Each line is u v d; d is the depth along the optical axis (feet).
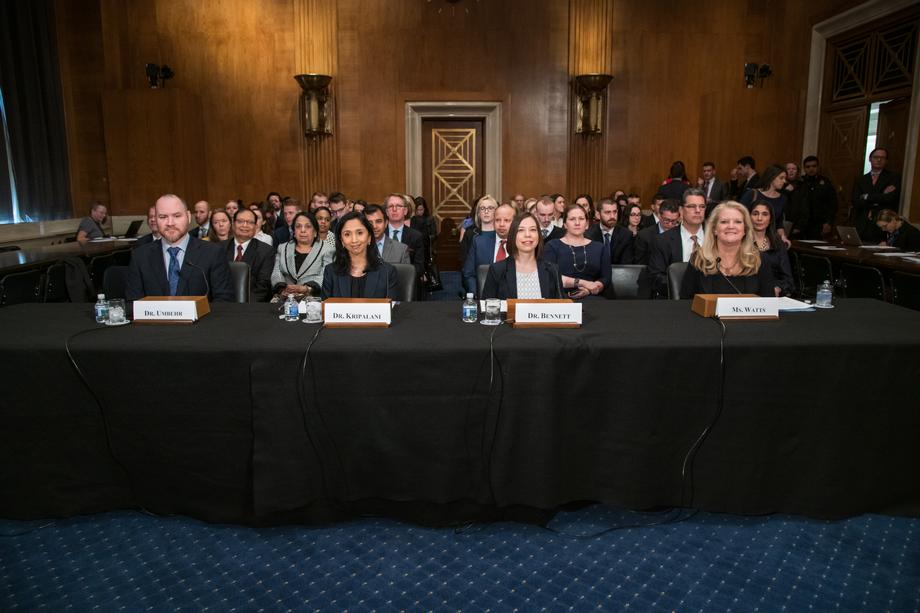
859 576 6.48
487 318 7.75
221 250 10.55
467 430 6.93
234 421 6.97
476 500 7.19
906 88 23.27
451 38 29.12
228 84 29.17
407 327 7.59
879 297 14.11
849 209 26.32
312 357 6.71
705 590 6.30
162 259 10.19
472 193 30.81
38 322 7.90
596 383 6.94
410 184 30.09
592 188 30.09
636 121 29.94
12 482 7.16
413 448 6.96
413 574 6.57
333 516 7.47
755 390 6.94
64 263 15.23
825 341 6.89
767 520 7.49
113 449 7.11
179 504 7.35
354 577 6.53
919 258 15.38
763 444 7.10
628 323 7.72
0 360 6.80
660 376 6.90
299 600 6.18
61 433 7.07
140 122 27.81
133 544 7.08
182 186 28.22
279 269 14.49
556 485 7.06
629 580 6.46
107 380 6.88
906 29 23.35
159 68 28.76
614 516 7.66
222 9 28.76
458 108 29.68
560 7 29.07
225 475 7.17
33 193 26.55
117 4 28.60
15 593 6.28
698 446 7.13
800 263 17.21
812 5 27.68
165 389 6.87
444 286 26.58
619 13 29.27
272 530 7.36
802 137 28.71
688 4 29.37
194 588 6.37
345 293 9.75
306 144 29.50
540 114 29.66
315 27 28.58
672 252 12.26
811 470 7.16
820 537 7.14
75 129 29.60
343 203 20.88
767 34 29.60
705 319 7.91
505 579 6.48
